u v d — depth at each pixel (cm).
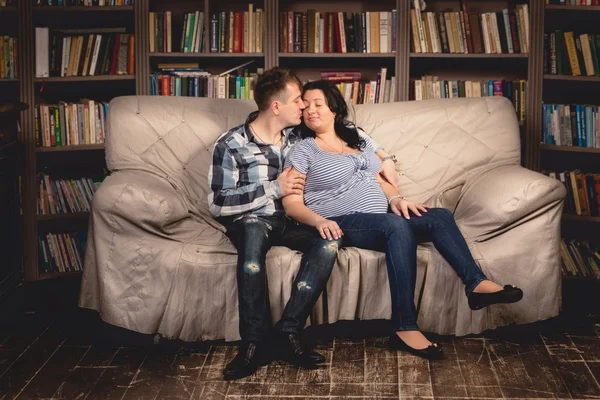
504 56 387
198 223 291
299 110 287
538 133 388
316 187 287
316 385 244
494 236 277
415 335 258
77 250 391
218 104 327
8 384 248
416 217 275
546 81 412
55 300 354
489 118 328
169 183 301
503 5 411
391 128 328
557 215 279
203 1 412
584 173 390
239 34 394
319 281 253
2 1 380
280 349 276
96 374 256
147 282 267
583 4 382
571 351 272
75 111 388
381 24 393
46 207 386
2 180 315
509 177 285
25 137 379
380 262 266
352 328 291
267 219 276
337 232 260
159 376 254
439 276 268
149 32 390
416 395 235
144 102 320
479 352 271
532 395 234
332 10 417
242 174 285
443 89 397
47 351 280
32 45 380
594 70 381
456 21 390
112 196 267
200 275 262
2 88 403
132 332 290
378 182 302
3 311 312
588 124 381
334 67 420
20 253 335
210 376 253
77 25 407
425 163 321
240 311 252
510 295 246
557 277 278
